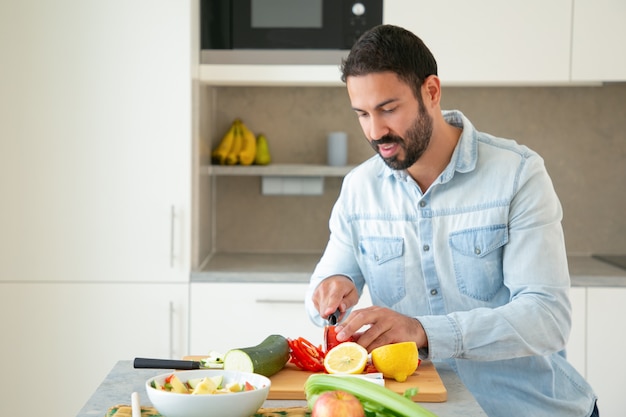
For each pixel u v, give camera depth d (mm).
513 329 1764
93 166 3182
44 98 3164
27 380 3227
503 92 3775
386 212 2018
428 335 1739
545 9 3268
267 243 3838
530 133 3787
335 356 1680
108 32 3152
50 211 3189
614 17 3268
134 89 3166
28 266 3199
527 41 3279
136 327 3209
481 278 1955
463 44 3281
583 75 3287
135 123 3172
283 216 3834
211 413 1372
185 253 3189
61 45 3154
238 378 1505
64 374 3225
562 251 1897
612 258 3688
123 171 3184
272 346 1691
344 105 3787
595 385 3238
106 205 3188
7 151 3174
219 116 3793
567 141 3789
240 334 3205
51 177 3184
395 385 1628
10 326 3213
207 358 1802
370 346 1731
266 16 3301
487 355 1767
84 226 3189
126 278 3199
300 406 1562
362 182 2055
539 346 1801
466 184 1945
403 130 1783
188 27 3148
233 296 3191
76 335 3209
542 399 1939
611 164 3795
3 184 3184
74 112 3168
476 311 1789
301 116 3789
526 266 1875
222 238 3836
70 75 3162
